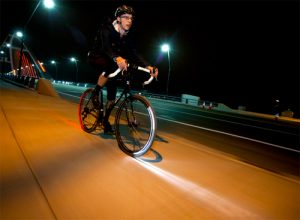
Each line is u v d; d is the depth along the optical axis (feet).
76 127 13.00
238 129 28.94
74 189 6.29
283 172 11.19
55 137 10.67
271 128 38.17
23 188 6.08
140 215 5.46
